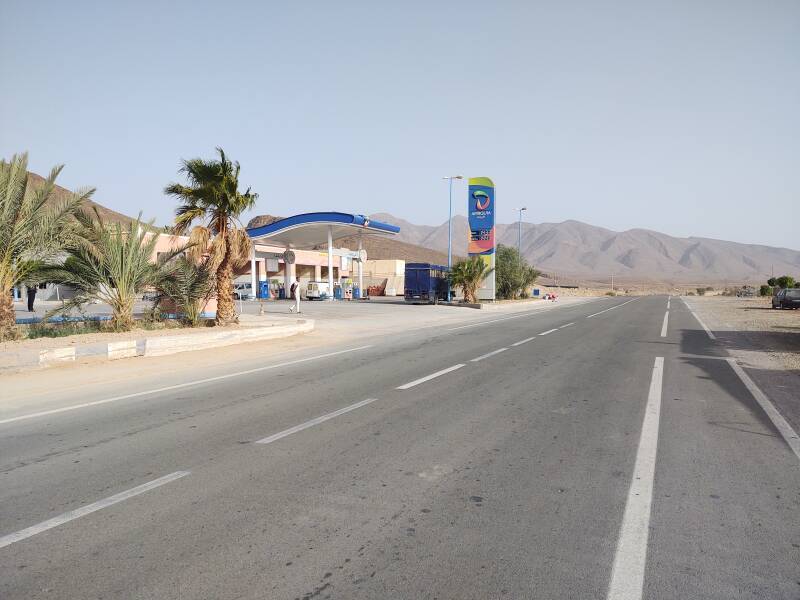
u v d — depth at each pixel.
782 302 36.66
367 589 2.97
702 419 6.71
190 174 16.42
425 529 3.71
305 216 44.50
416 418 6.76
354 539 3.56
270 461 5.13
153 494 4.33
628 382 9.26
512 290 51.47
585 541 3.54
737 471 4.84
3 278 12.47
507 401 7.74
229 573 3.14
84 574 3.14
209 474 4.79
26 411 7.24
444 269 45.81
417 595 2.91
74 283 14.41
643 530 3.69
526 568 3.20
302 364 11.48
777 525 3.76
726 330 20.03
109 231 15.11
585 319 26.36
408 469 4.90
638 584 3.03
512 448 5.53
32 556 3.35
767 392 8.41
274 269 54.81
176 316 18.77
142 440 5.83
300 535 3.62
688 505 4.10
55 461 5.16
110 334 14.33
